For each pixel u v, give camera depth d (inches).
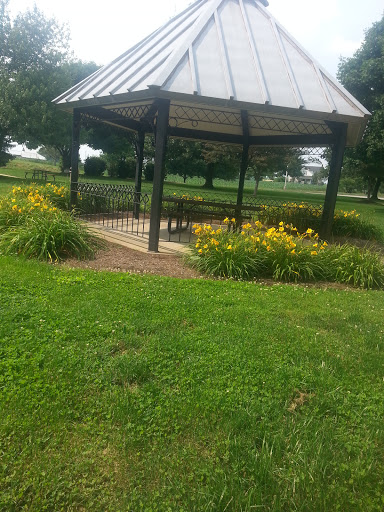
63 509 72.9
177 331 147.2
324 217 345.7
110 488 78.0
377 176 1238.9
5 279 186.1
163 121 261.6
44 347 125.7
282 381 117.9
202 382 114.7
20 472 79.0
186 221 466.3
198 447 90.4
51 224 256.2
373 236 458.6
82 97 318.0
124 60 356.5
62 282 190.5
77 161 382.9
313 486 80.9
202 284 214.7
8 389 103.3
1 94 1007.0
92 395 105.1
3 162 1159.6
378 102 967.6
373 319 182.1
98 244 284.4
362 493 81.6
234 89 259.4
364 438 97.4
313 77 301.7
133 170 1742.1
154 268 244.1
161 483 79.7
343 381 122.7
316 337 153.9
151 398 105.5
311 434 95.8
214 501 75.9
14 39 1006.4
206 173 1651.1
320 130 413.4
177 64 261.6
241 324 160.6
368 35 1040.2
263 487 79.6
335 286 249.6
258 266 253.9
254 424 97.3
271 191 1897.1
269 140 462.3
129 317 154.9
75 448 86.6
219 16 330.6
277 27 347.6
